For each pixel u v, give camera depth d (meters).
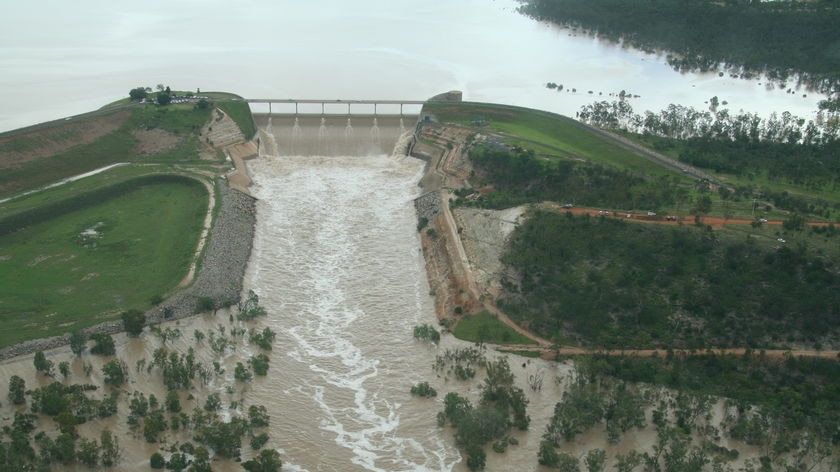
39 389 143.50
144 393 149.50
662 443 134.12
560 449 138.88
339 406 151.00
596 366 157.50
